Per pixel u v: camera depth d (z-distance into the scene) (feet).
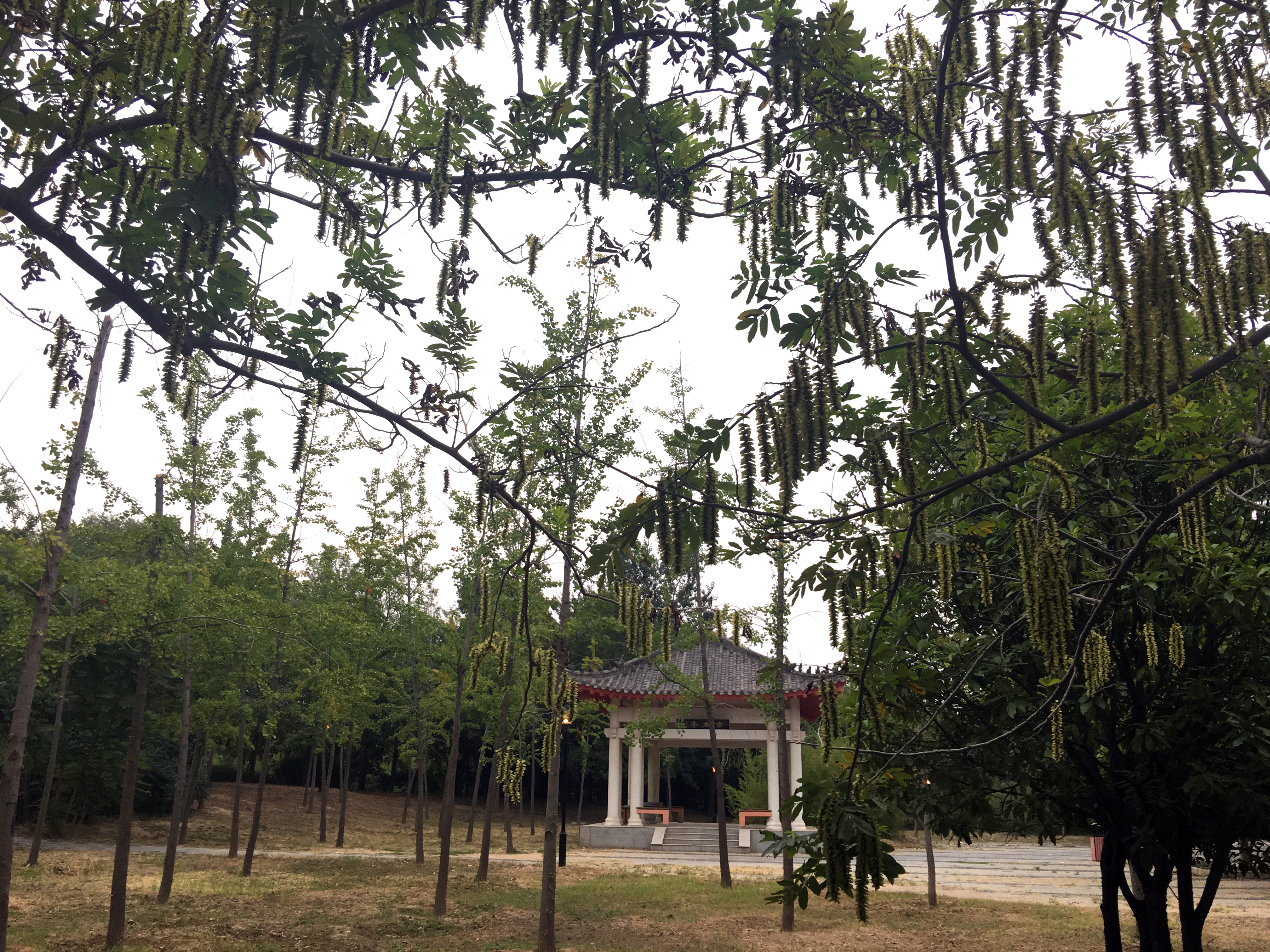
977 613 23.48
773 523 12.23
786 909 40.93
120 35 11.35
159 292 11.33
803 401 11.05
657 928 41.01
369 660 63.62
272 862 65.62
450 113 12.36
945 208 9.89
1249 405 15.98
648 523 11.44
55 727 60.29
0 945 25.79
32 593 29.78
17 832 78.79
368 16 10.81
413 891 51.29
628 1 11.87
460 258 12.98
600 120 11.18
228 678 50.49
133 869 58.54
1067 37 9.73
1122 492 19.06
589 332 36.04
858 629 17.62
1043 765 22.48
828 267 12.67
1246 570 19.17
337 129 12.99
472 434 11.50
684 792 154.10
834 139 13.28
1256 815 20.06
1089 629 11.75
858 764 12.50
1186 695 20.58
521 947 36.24
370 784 153.79
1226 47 10.94
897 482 14.69
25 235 12.69
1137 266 8.82
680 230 13.32
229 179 10.23
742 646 83.87
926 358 12.45
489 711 64.80
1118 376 10.96
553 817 35.35
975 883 64.44
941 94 9.82
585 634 43.98
